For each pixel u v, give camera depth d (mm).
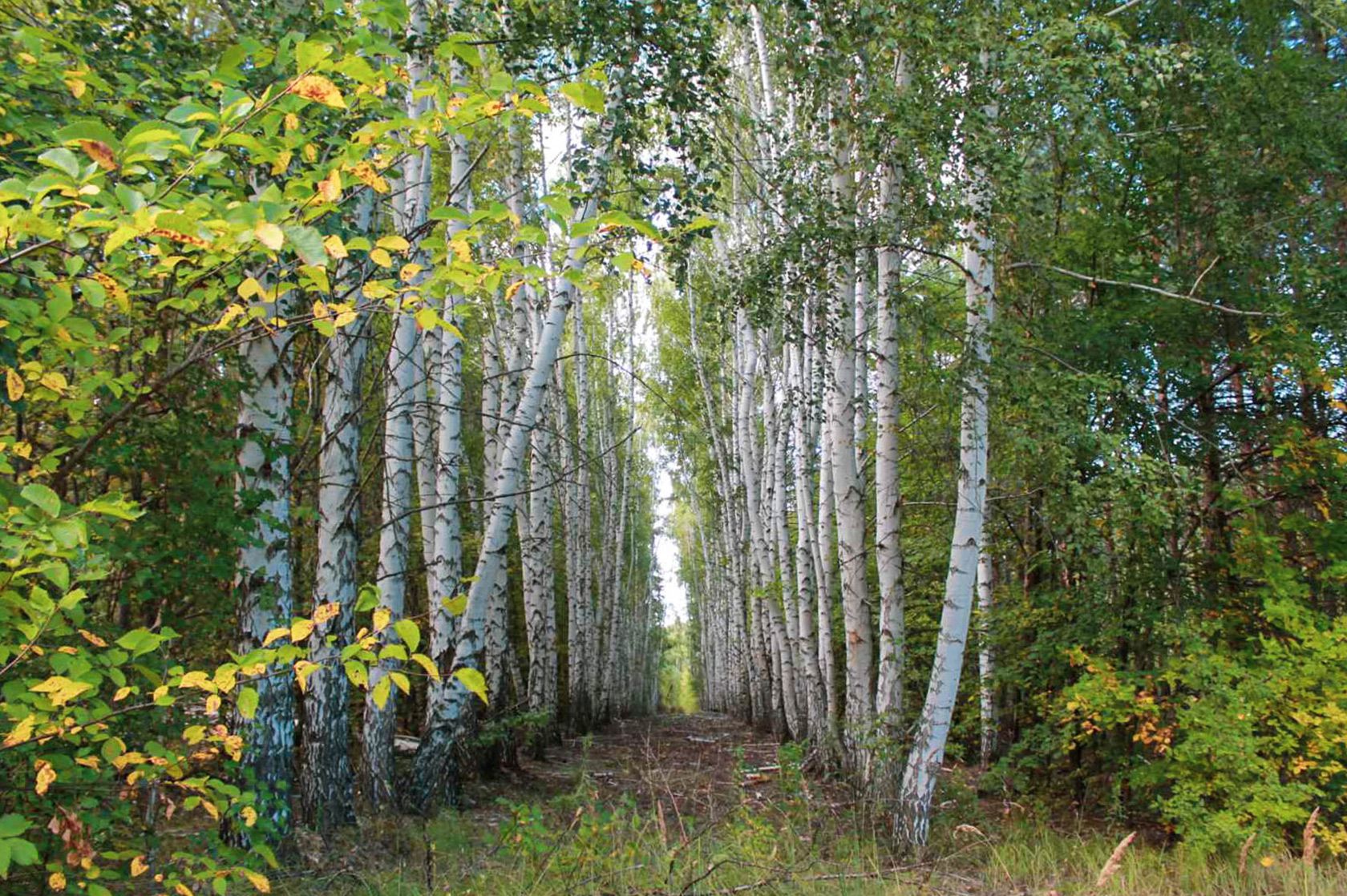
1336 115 8570
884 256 8406
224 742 2934
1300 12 8977
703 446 27188
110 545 4266
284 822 5816
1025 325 9133
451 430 9297
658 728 23328
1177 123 8633
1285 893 6293
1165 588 8508
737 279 8352
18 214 2002
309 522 7105
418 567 11047
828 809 7719
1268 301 8555
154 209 1932
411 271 2559
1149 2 9234
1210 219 8984
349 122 3881
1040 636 9188
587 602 21047
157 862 3914
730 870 5430
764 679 20562
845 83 7629
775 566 17984
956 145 6734
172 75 3736
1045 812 8797
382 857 6637
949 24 6500
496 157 12188
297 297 5605
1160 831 8641
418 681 14961
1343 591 8703
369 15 2621
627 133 6023
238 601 5953
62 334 2477
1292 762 7527
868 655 9188
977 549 7449
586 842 5410
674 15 5879
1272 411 9172
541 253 12430
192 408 5527
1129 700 7934
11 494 2434
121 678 2508
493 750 11219
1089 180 8430
